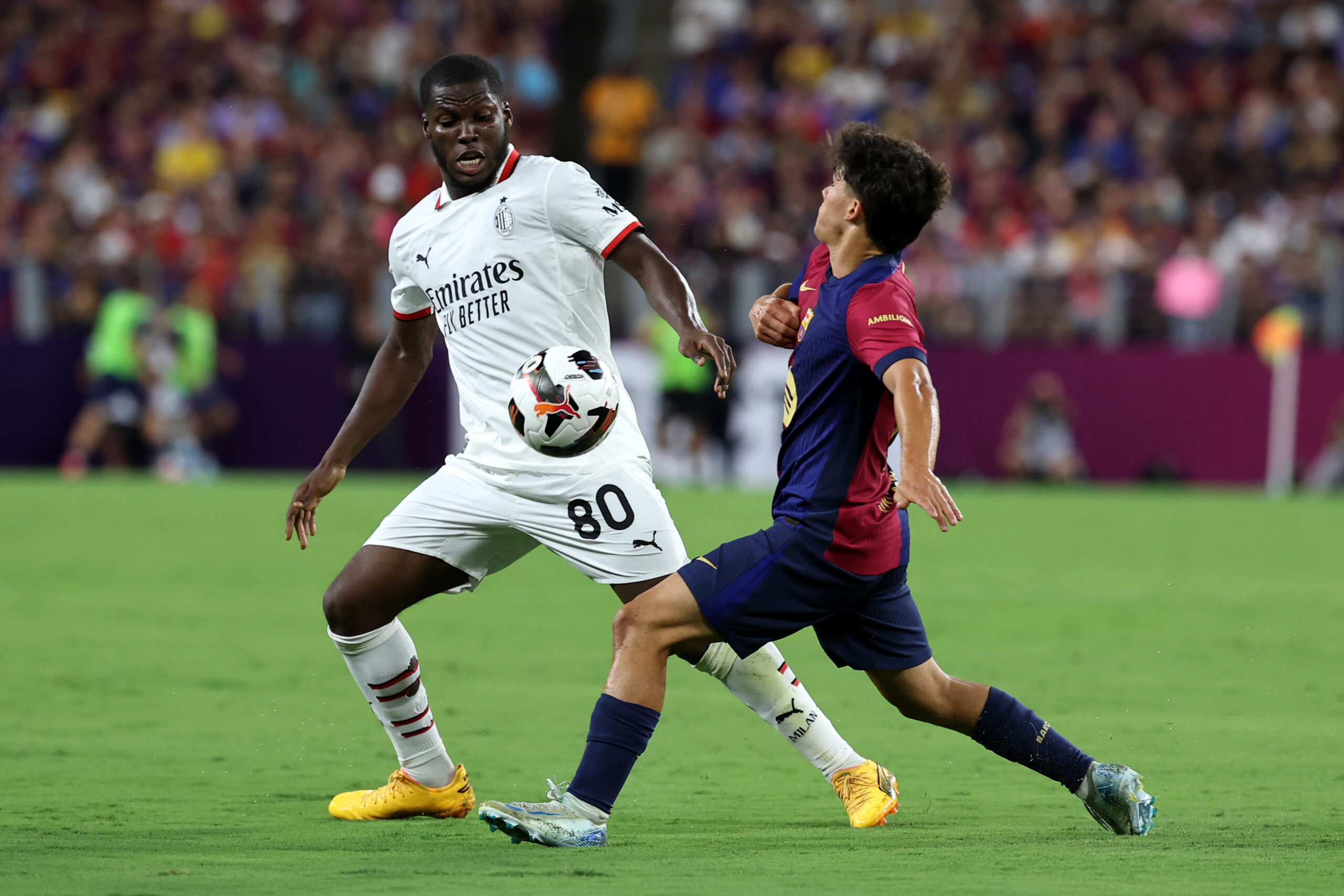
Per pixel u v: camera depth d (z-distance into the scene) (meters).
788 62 96.19
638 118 94.12
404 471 72.94
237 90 89.62
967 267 75.56
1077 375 73.94
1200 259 77.88
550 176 16.69
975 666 27.47
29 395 72.38
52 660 27.70
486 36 94.44
